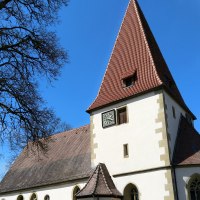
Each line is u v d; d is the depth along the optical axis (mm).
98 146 24250
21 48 13344
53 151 31297
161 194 19719
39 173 29422
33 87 13961
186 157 20359
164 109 21625
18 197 29578
